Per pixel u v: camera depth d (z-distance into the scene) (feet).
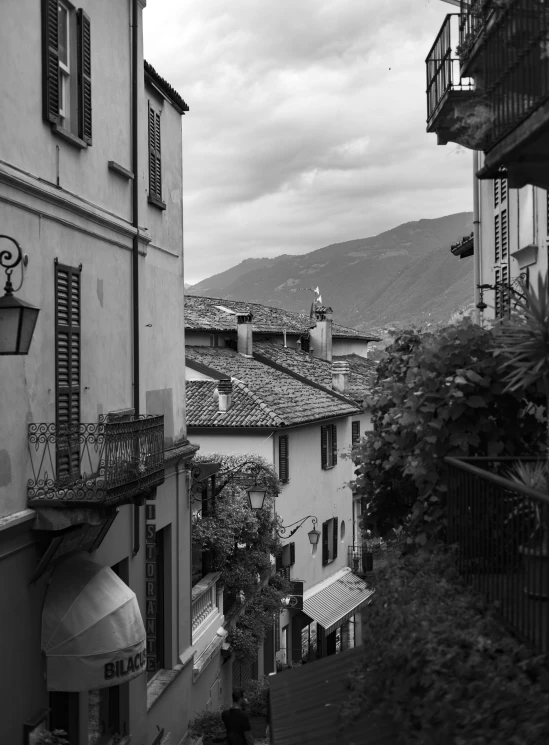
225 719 54.60
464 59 31.48
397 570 25.08
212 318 146.30
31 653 37.19
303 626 117.39
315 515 124.98
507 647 18.66
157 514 56.08
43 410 38.73
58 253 40.73
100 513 37.47
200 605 69.46
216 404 112.98
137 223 51.88
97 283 45.96
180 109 64.28
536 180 26.55
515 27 25.67
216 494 77.25
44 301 38.99
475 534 24.56
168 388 60.34
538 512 20.79
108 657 38.96
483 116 27.96
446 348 32.42
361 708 22.27
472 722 16.15
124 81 50.72
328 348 172.14
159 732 55.11
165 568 59.36
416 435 33.68
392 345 38.83
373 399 38.11
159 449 45.91
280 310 184.65
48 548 37.27
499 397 32.32
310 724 25.53
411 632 19.99
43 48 38.96
